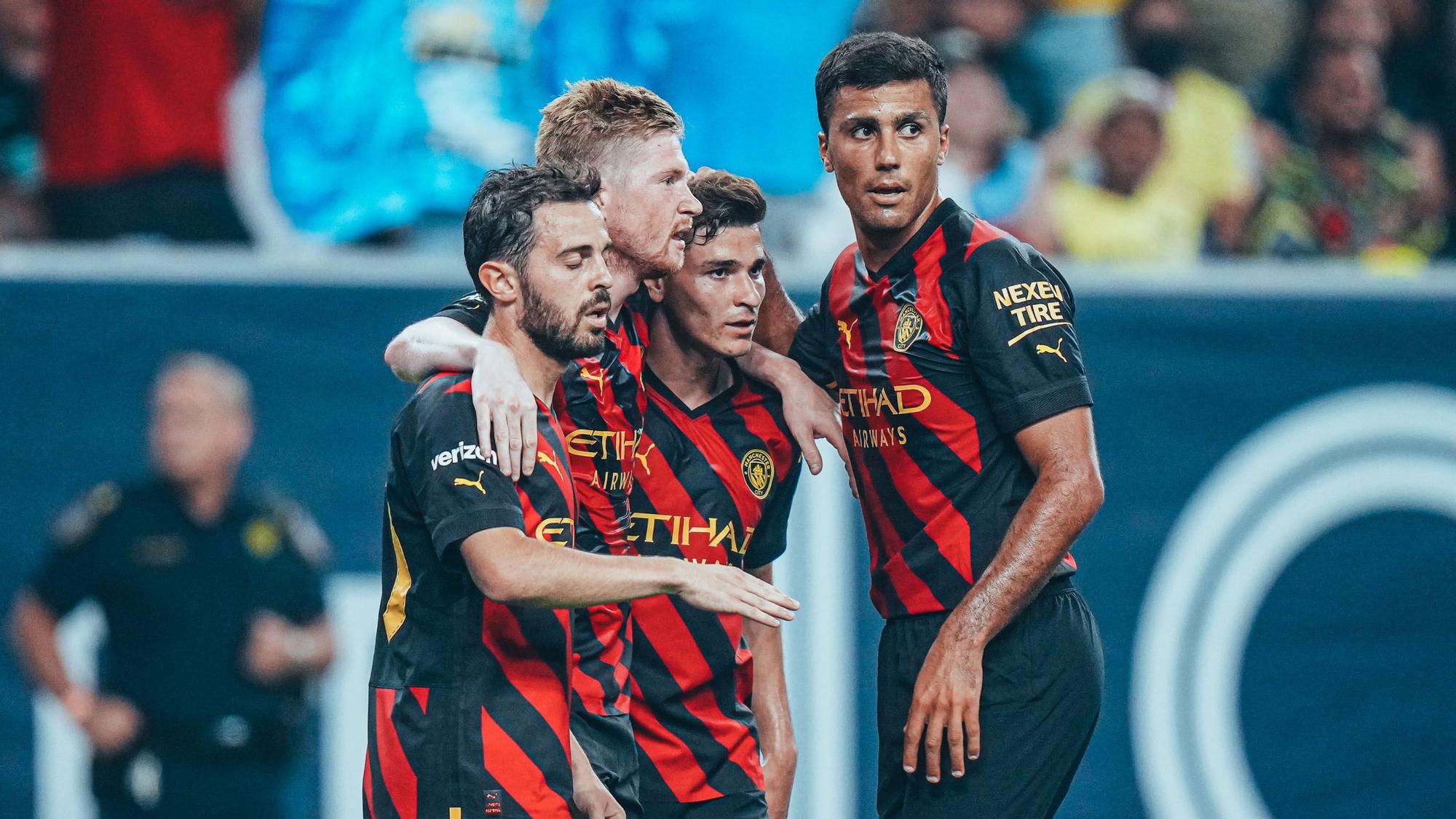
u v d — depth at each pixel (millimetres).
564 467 11453
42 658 20578
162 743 20688
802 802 21641
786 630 21781
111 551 20750
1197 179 27016
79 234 23812
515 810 11172
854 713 21797
